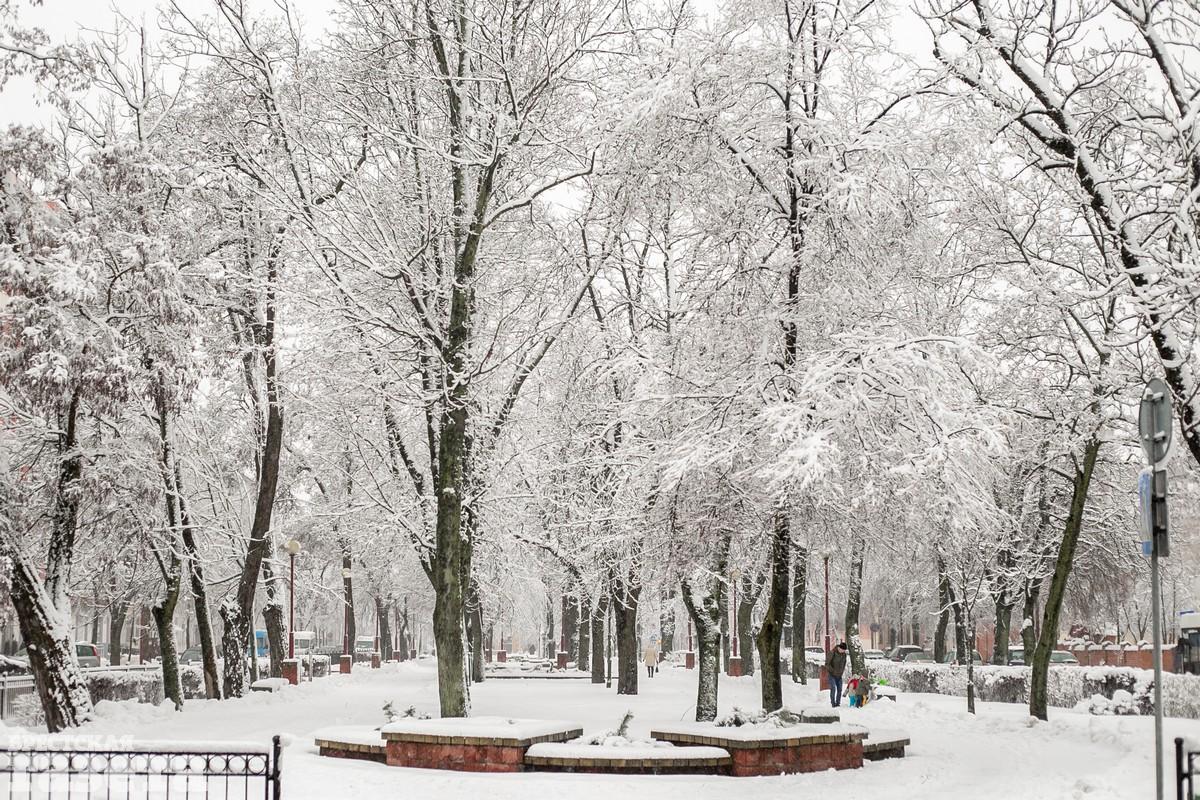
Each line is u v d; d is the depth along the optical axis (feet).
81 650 176.45
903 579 167.22
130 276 74.28
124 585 116.98
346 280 76.69
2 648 146.51
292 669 117.19
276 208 76.02
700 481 61.11
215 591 128.88
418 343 78.02
